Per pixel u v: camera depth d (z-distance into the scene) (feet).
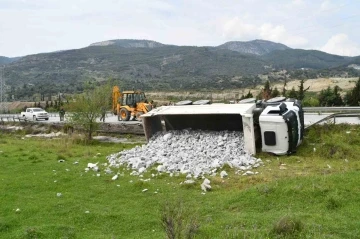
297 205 30.14
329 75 507.71
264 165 45.47
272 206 30.60
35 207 33.58
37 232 27.55
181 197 33.99
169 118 62.34
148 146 56.70
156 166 47.91
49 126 111.04
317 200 30.42
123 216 30.71
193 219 24.64
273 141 49.37
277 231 24.91
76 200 35.60
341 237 24.07
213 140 53.62
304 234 24.44
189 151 51.19
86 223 29.89
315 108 82.94
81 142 82.48
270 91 126.62
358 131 56.70
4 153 64.13
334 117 62.39
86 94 89.66
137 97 109.91
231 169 43.93
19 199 36.45
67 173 46.75
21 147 74.43
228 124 58.34
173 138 57.00
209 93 286.46
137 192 37.96
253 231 25.16
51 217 31.27
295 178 35.76
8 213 32.63
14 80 506.48
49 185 41.45
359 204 29.22
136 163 49.16
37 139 95.09
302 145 54.24
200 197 35.17
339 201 29.76
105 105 93.25
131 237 26.61
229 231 25.54
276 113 49.49
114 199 36.09
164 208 23.57
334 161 46.70
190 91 319.47
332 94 127.65
